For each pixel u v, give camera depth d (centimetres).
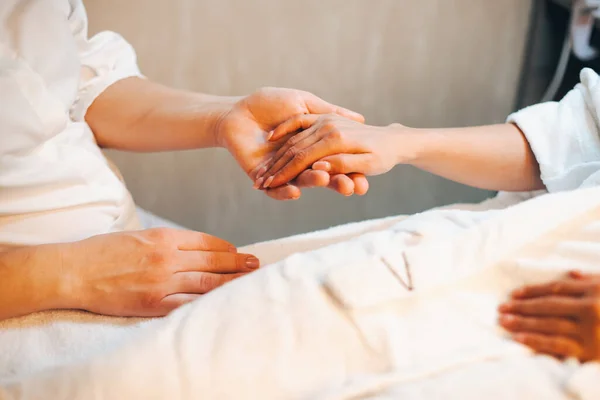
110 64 100
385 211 154
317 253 74
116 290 77
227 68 133
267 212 149
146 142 98
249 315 66
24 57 83
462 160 90
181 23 128
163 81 132
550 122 91
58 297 76
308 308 66
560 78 134
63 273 76
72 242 79
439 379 61
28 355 73
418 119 144
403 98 141
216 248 83
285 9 129
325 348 64
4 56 82
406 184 151
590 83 90
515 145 91
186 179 142
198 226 148
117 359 64
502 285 69
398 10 132
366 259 69
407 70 138
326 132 83
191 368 63
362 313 66
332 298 67
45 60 85
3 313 76
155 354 64
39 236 81
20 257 76
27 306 76
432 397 60
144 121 97
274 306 67
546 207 72
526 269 68
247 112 90
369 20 132
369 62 136
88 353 71
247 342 64
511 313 67
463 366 63
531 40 139
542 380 61
